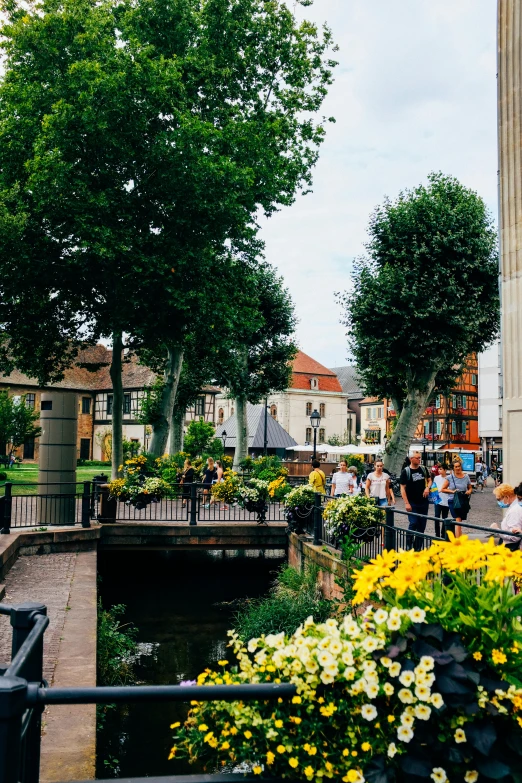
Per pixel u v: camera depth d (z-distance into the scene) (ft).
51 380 89.35
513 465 38.45
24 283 74.08
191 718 8.70
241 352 113.70
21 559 42.34
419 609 8.36
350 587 30.14
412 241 88.12
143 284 70.54
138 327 75.00
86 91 67.00
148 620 44.21
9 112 71.31
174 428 126.21
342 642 8.32
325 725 8.04
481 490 134.31
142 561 59.06
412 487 39.11
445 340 85.76
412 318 85.46
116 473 80.59
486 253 87.35
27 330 79.41
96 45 69.26
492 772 7.56
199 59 74.74
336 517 36.55
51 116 65.41
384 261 90.53
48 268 74.79
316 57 84.02
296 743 7.97
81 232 67.97
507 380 39.37
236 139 74.33
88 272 75.87
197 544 52.54
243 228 78.79
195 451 130.31
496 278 87.45
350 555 30.50
